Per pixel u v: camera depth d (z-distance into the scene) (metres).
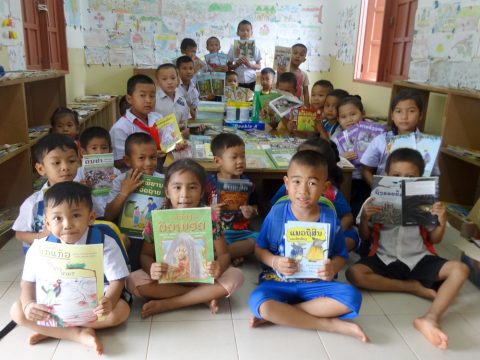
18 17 3.66
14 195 2.86
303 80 5.09
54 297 1.51
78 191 1.51
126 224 2.08
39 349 1.57
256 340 1.66
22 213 1.93
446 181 3.18
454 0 3.53
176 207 1.82
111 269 1.61
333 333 1.72
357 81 5.63
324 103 3.56
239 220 2.31
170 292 1.84
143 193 2.10
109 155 2.11
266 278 1.86
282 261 1.72
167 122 2.60
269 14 6.18
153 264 1.74
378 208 2.05
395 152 2.13
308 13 6.27
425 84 3.55
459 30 3.46
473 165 3.15
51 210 1.49
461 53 3.43
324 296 1.74
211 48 5.44
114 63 6.13
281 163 2.51
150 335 1.68
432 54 3.88
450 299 1.83
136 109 2.75
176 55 6.20
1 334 1.64
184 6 6.01
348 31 5.92
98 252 1.51
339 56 6.29
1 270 2.15
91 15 5.93
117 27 6.00
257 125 3.53
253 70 5.41
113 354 1.56
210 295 1.83
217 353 1.58
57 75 3.56
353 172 2.79
